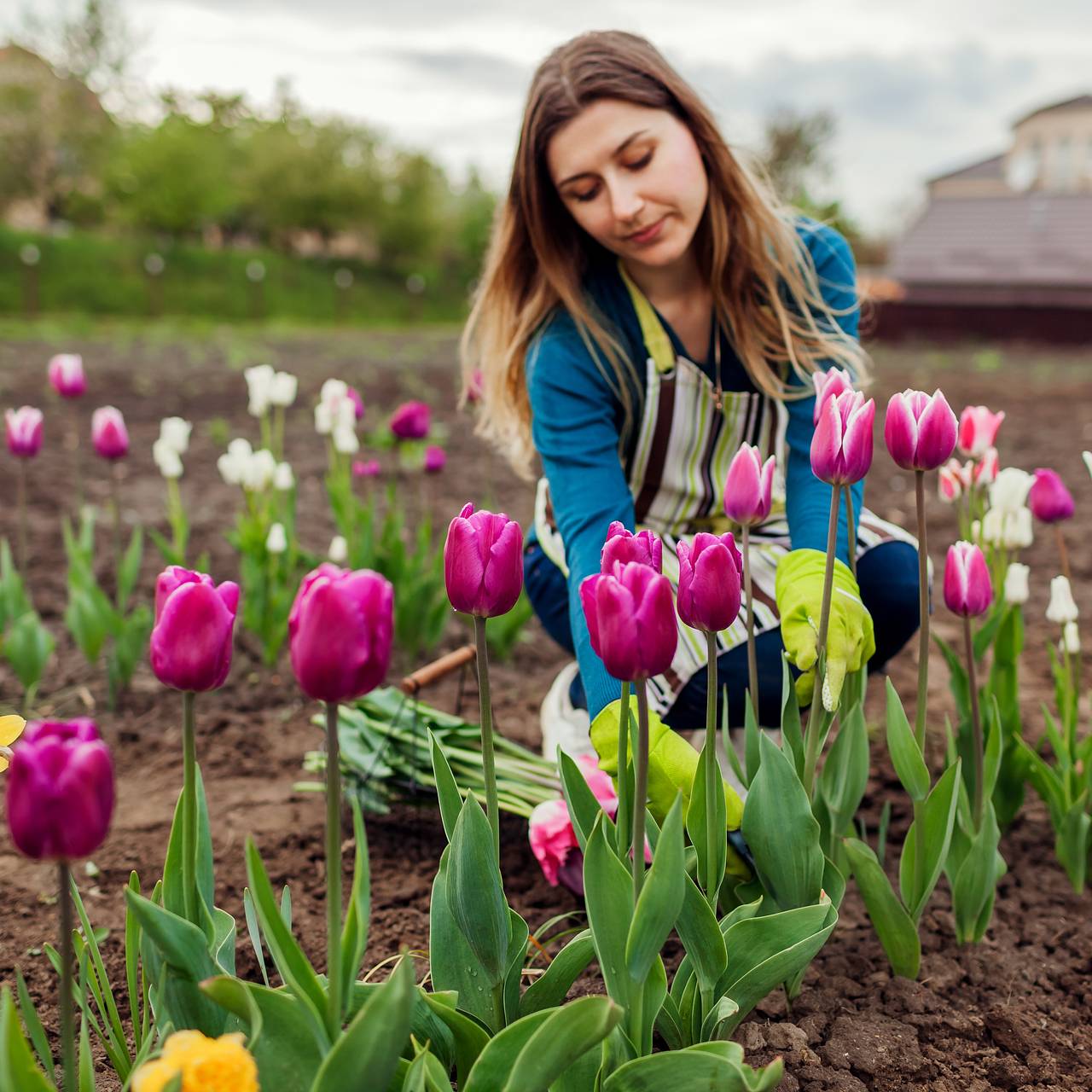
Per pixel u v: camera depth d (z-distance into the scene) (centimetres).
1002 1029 178
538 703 341
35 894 230
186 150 4034
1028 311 2456
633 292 243
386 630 105
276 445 848
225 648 116
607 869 130
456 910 137
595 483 225
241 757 302
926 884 186
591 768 215
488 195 5438
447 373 1480
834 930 209
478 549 130
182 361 1575
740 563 162
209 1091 99
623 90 211
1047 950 205
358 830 118
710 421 246
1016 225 2595
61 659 380
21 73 3759
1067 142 3388
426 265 5022
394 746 248
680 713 229
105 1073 166
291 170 4756
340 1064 106
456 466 770
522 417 266
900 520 604
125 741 314
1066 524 603
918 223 2697
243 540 356
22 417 335
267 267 4016
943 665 376
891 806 263
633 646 122
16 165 3794
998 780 241
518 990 148
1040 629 419
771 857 161
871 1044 173
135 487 685
